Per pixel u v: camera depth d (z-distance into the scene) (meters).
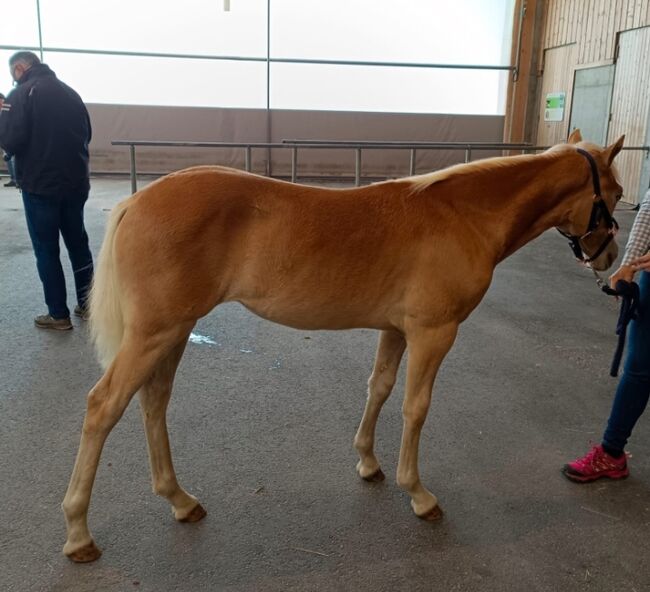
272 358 3.77
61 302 4.03
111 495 2.36
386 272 2.03
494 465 2.69
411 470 2.25
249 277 1.98
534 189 2.19
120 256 1.90
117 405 1.91
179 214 1.87
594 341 4.27
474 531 2.25
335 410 3.12
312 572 2.02
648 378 2.43
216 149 12.87
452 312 2.09
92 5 11.88
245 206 1.93
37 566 1.98
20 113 3.63
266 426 2.94
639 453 2.82
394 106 13.11
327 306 2.04
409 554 2.12
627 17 9.89
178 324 1.93
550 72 12.48
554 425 3.05
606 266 2.41
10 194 9.97
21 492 2.34
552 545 2.19
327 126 13.02
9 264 5.66
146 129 12.57
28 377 3.36
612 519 2.35
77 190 3.98
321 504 2.37
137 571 1.99
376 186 2.10
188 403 3.14
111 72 12.24
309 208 1.98
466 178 2.14
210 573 1.99
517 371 3.71
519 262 6.62
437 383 3.49
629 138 9.98
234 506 2.34
